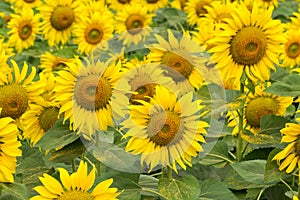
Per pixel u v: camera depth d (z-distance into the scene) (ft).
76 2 26.12
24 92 12.91
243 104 14.11
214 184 12.72
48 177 10.61
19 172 12.87
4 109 12.75
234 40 14.73
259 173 13.14
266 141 14.51
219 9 21.27
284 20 32.68
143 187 12.76
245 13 14.69
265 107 15.79
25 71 13.05
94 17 24.13
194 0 29.07
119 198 11.94
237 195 13.94
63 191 10.62
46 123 12.90
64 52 24.07
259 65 14.80
